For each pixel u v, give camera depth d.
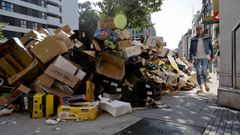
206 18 12.26
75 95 5.34
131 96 5.74
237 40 5.21
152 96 5.99
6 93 5.85
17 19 47.38
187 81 9.38
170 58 10.75
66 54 6.29
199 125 3.89
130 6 19.36
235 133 3.46
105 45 7.14
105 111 5.00
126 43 7.63
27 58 6.06
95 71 6.16
